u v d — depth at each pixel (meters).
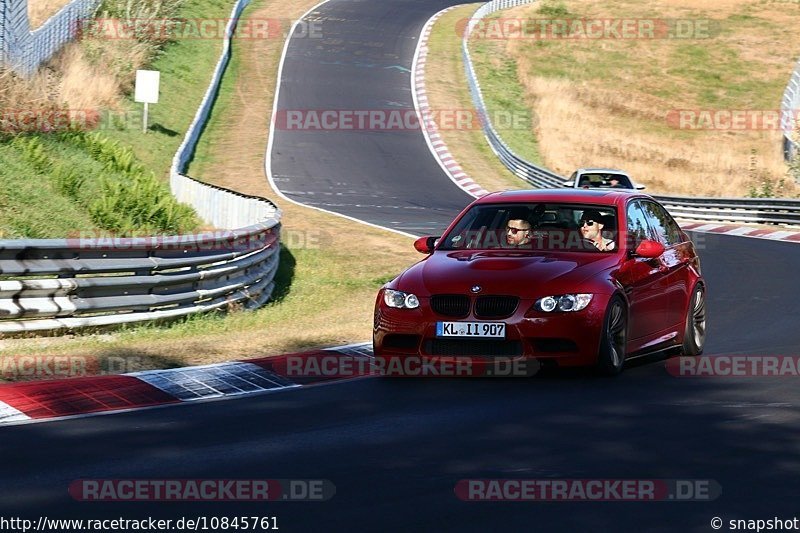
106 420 25.92
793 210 102.38
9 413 26.41
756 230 97.69
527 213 35.62
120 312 40.94
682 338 36.91
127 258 41.41
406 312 32.03
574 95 193.62
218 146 135.50
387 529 17.66
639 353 34.00
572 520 18.17
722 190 146.75
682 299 36.66
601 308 31.36
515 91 190.75
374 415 26.77
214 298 47.22
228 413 26.91
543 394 29.52
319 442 23.81
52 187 70.00
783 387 30.69
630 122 185.12
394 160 138.62
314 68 183.00
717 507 18.92
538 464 21.86
